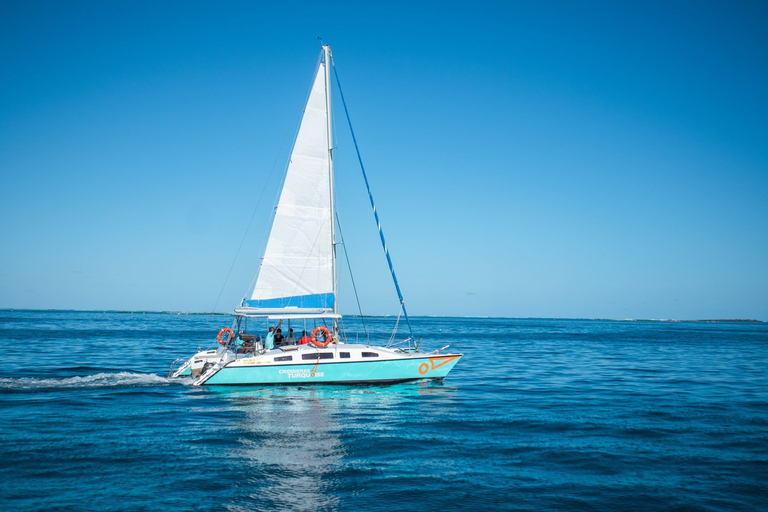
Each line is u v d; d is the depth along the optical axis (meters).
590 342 72.12
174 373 28.53
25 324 104.31
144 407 20.00
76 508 10.43
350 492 11.59
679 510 10.87
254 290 24.33
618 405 21.62
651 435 16.62
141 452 14.16
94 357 39.22
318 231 24.81
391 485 12.03
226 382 23.47
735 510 10.89
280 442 15.30
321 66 25.16
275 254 24.38
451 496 11.43
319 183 24.91
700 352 54.50
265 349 24.81
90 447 14.52
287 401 21.30
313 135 24.91
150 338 65.69
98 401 21.05
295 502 11.00
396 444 15.27
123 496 11.11
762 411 20.52
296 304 24.52
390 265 27.27
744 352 55.44
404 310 26.97
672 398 23.52
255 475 12.52
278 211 24.39
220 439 15.54
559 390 25.73
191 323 154.00
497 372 33.28
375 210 27.70
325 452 14.41
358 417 18.67
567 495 11.56
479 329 132.88
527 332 111.50
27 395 22.14
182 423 17.47
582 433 16.81
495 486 12.05
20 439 15.15
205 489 11.59
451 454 14.41
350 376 24.22
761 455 14.55
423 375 25.20
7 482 11.73
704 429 17.42
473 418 18.81
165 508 10.55
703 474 12.98
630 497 11.50
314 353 23.94
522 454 14.49
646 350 56.56
